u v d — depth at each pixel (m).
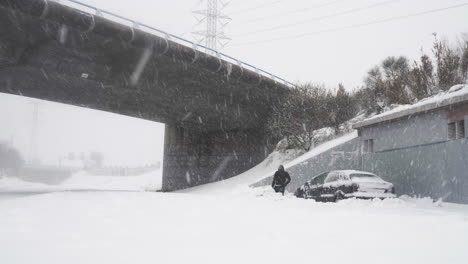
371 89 30.12
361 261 4.46
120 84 26.41
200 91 28.17
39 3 17.64
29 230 6.09
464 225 7.45
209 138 37.94
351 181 14.03
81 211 8.84
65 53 21.72
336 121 27.33
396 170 18.14
